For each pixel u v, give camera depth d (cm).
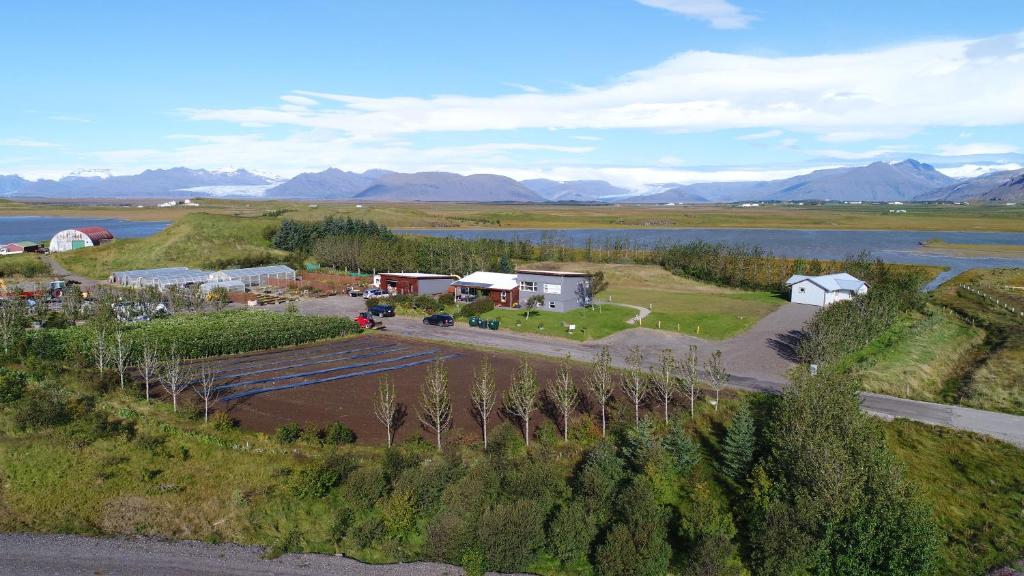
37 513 3597
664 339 7338
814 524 3316
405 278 10369
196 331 6906
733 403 4997
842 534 3328
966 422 4800
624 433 4438
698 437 4519
